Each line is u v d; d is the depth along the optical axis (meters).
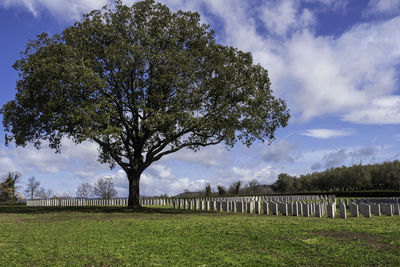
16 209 30.69
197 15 27.75
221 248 10.41
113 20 26.05
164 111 24.69
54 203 45.56
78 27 25.80
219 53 25.50
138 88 25.66
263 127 28.12
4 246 11.35
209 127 24.70
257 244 10.77
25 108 25.77
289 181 82.94
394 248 9.70
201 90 25.14
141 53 24.45
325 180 77.94
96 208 30.48
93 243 11.55
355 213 19.09
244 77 26.39
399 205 20.17
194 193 58.25
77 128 23.78
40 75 22.70
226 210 25.14
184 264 8.78
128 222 17.00
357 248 9.80
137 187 29.61
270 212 23.23
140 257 9.55
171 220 17.80
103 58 25.94
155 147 29.12
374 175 67.56
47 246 11.20
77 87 23.42
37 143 28.14
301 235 11.92
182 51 25.06
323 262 8.60
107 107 24.61
